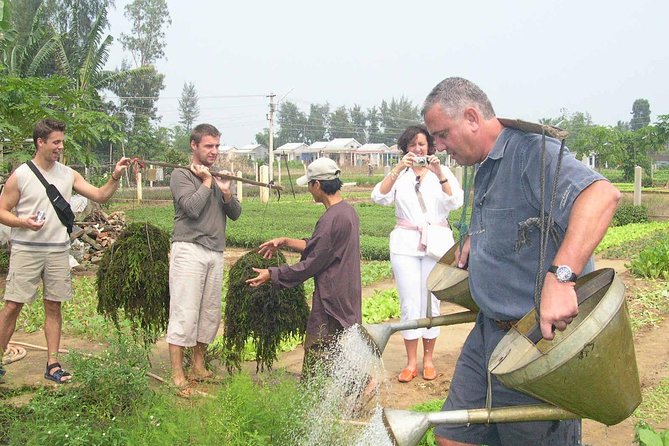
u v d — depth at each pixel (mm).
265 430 4266
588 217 2770
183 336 5828
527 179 3082
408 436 2750
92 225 14336
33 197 5930
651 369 6867
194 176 5992
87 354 5578
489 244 3232
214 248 6020
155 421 4406
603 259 15539
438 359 7250
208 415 4391
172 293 5887
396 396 6043
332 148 88812
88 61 24094
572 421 3246
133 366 5262
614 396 2699
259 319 5566
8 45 14164
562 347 2586
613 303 2629
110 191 6184
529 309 3145
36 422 4445
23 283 5961
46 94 12727
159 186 44000
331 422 4102
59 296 6105
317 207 32094
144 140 37469
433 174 6453
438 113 3225
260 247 5680
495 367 2936
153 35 64125
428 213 6359
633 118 121750
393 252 6465
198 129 5973
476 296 3322
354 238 5262
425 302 6422
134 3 63625
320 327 5211
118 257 6031
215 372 6227
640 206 25859
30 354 7184
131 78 57625
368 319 9180
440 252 6285
